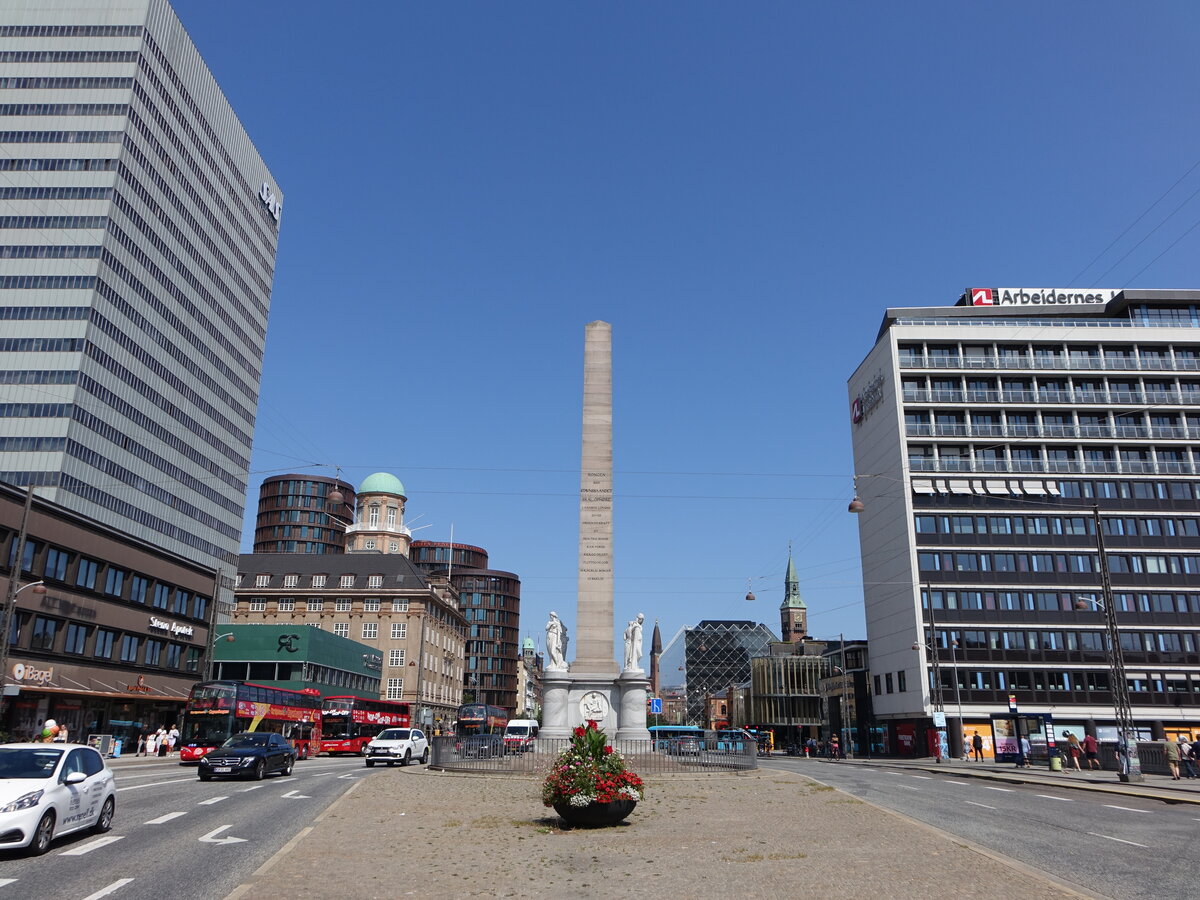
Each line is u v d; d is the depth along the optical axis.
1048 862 15.84
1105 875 14.54
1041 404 83.44
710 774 37.22
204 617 78.56
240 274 121.56
